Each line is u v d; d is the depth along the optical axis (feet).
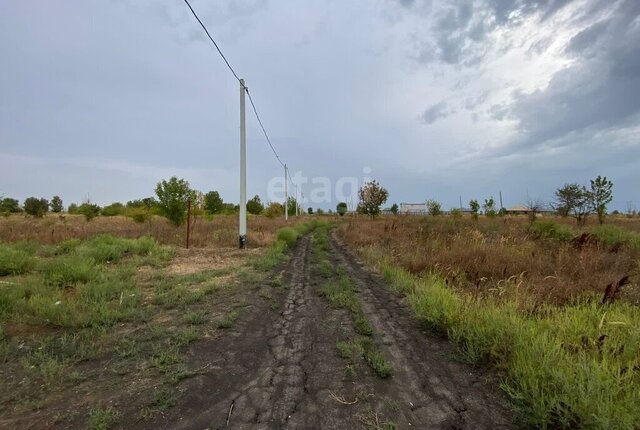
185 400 9.78
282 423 8.80
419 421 8.91
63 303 17.35
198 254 40.47
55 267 24.04
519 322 13.14
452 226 57.57
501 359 11.79
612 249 27.68
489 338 12.87
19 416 8.94
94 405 9.45
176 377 10.91
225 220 99.55
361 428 8.59
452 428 8.61
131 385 10.53
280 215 177.88
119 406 9.39
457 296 18.20
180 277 26.12
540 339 11.62
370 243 50.90
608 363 10.28
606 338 11.93
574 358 10.89
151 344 13.64
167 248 41.42
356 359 12.73
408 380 11.14
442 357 12.88
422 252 33.50
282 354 13.26
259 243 51.26
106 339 14.06
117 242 40.45
